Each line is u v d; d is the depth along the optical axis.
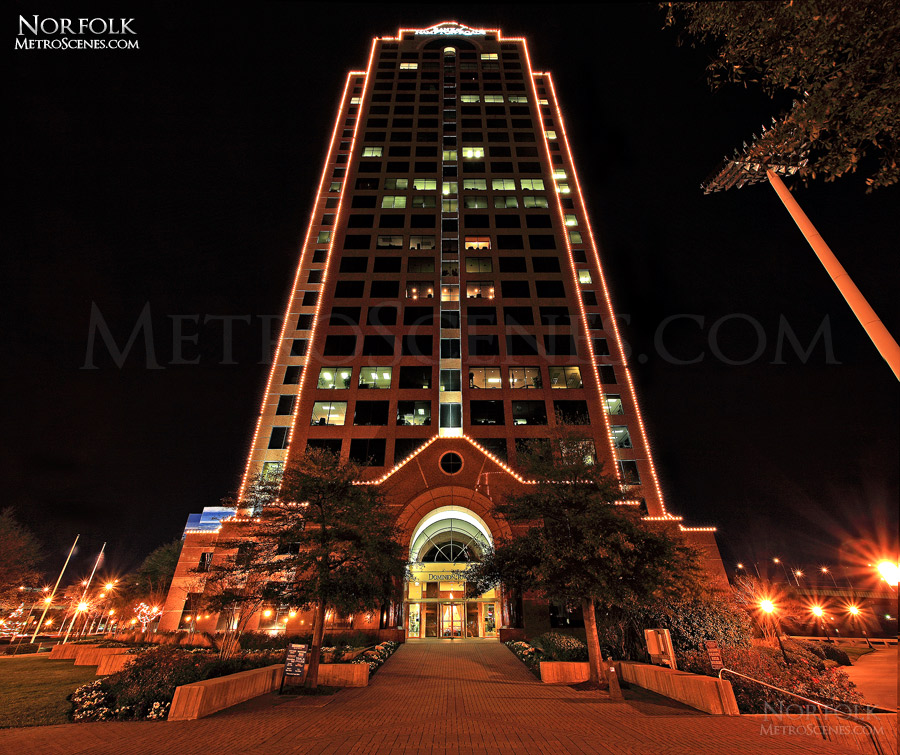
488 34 72.75
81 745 9.55
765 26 8.08
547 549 17.06
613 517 17.44
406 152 56.56
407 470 36.22
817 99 7.91
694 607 20.33
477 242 49.16
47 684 17.70
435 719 12.02
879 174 7.78
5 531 38.59
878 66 7.36
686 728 10.98
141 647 25.48
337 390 40.56
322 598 16.53
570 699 14.75
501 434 38.53
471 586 37.91
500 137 58.59
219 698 12.91
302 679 15.98
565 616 31.62
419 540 38.06
